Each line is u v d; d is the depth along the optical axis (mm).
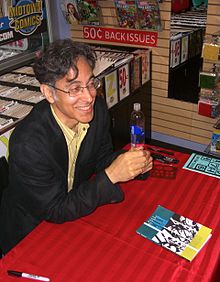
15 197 1556
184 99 3111
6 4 2645
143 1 2762
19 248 1310
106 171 1392
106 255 1266
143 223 1395
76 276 1192
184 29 2783
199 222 1395
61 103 1285
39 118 1413
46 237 1353
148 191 1570
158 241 1308
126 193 1561
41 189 1394
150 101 3297
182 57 2904
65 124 1438
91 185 1387
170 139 3406
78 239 1338
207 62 2795
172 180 1632
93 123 1567
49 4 3041
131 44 3078
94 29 3174
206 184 1602
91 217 1438
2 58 2869
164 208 1467
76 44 1259
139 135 1641
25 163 1361
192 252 1258
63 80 1217
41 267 1229
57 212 1377
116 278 1178
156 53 3020
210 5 2594
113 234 1352
